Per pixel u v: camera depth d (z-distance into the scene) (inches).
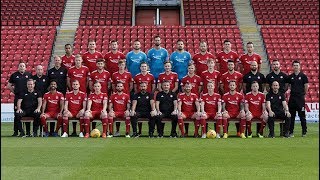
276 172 308.3
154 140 518.9
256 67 585.0
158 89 589.6
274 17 1301.7
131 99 570.6
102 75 591.5
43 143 482.3
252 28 1268.5
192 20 1307.8
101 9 1355.8
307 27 1259.2
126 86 591.2
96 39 1209.4
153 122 561.6
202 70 610.2
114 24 1306.6
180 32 1237.1
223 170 315.0
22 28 1247.5
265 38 1210.6
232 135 599.5
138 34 1228.5
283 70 1121.4
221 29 1253.1
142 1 1375.5
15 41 1199.6
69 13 1331.2
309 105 901.2
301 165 337.7
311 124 849.5
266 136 577.6
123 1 1397.6
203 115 557.6
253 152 409.1
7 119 903.1
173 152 407.2
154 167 326.0
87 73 594.2
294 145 468.4
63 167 325.1
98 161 353.1
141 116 566.9
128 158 369.7
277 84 565.6
